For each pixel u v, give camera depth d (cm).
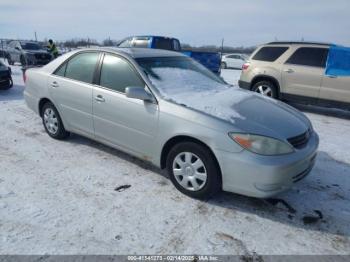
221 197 326
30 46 1814
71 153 429
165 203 312
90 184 345
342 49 667
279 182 275
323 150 484
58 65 449
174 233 267
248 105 337
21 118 606
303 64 719
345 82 657
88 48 416
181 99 326
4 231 262
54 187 337
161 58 403
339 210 311
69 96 422
